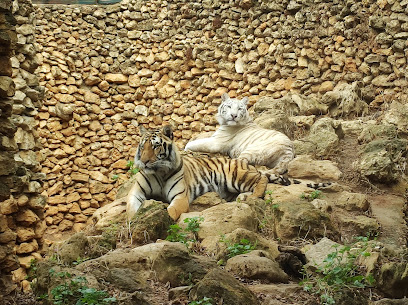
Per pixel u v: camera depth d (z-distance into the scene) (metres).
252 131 12.46
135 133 18.77
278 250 7.60
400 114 13.16
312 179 11.26
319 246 7.64
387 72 14.97
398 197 10.78
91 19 18.70
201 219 8.54
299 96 14.59
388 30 14.88
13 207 8.59
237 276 6.80
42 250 9.20
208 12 17.89
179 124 18.25
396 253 7.31
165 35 18.56
